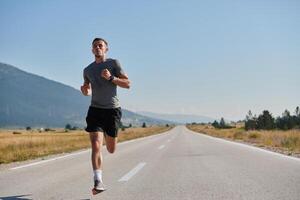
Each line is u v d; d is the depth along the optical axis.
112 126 6.02
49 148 21.06
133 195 6.03
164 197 5.80
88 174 8.73
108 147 6.32
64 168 10.08
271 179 7.25
